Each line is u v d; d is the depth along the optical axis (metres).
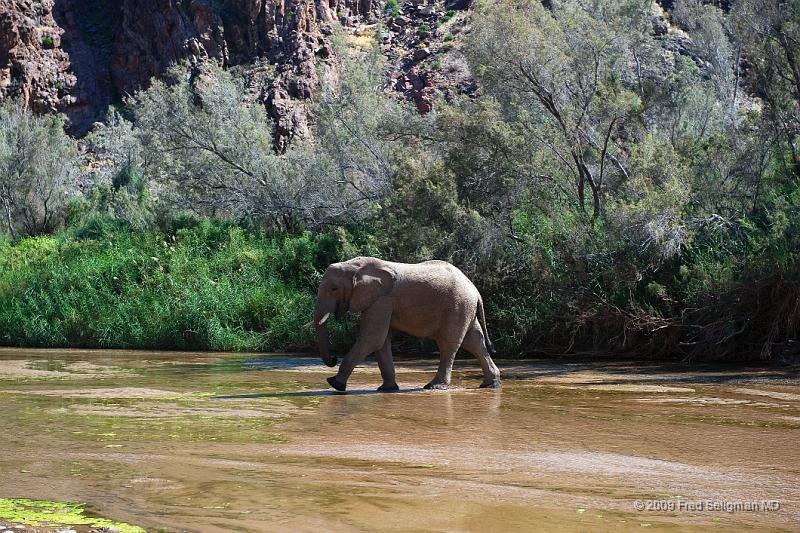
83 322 23.83
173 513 5.54
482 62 20.78
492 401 11.05
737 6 19.84
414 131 24.84
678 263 17.59
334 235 25.09
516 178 19.89
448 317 12.47
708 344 16.67
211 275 24.77
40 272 27.62
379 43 54.50
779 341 16.41
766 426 9.07
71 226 38.62
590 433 8.57
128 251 27.55
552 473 6.76
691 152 19.52
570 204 19.98
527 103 21.16
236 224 29.28
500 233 19.20
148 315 23.25
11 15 55.88
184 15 54.31
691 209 17.81
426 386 12.50
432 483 6.40
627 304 17.44
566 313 17.92
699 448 7.81
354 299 12.16
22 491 6.13
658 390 12.28
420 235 19.14
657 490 6.24
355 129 28.02
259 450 7.63
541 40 20.27
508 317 18.78
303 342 21.00
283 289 23.25
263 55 52.78
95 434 8.46
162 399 11.30
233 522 5.33
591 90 20.58
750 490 6.26
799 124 18.81
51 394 11.89
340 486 6.29
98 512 5.57
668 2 47.91
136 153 42.03
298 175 28.58
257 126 31.98
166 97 30.75
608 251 17.64
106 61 57.50
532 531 5.17
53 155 42.91
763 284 15.94
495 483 6.41
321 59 51.72
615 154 20.55
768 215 16.62
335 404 10.73
